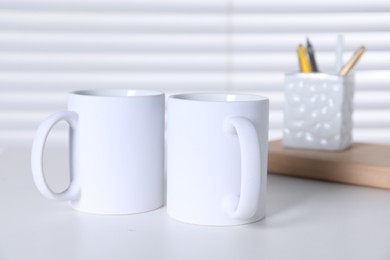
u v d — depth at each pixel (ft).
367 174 3.17
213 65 7.29
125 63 7.19
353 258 2.11
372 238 2.34
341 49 3.86
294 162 3.39
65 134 7.14
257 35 7.25
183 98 2.63
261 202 2.54
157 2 7.14
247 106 2.39
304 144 3.67
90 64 7.15
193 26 7.21
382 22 7.07
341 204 2.85
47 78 7.13
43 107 7.16
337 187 3.21
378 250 2.20
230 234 2.36
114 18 7.12
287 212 2.69
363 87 7.16
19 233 2.35
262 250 2.18
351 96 3.71
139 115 2.53
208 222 2.44
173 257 2.10
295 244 2.25
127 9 7.11
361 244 2.26
